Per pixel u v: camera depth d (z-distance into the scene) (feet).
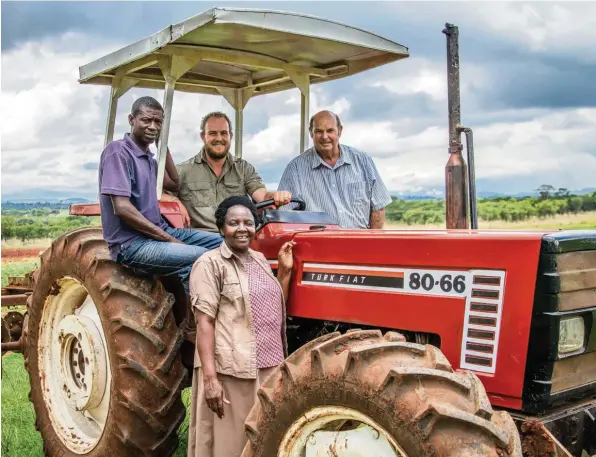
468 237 10.16
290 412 10.11
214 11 12.45
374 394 8.94
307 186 16.15
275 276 13.01
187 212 15.49
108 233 13.43
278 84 17.93
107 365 14.65
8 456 16.38
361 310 11.40
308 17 13.62
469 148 13.55
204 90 18.17
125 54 14.44
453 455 8.14
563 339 9.64
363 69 16.44
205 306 11.57
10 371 23.76
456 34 13.73
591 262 9.95
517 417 9.64
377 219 16.80
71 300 16.07
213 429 11.94
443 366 8.93
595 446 10.13
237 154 18.65
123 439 13.43
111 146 13.25
